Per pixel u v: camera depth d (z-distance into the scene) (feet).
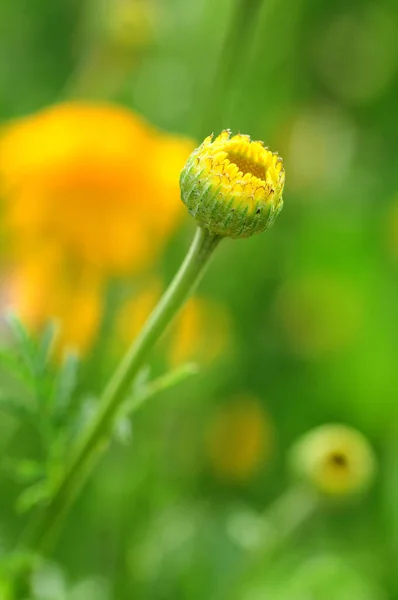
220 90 1.09
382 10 1.84
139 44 1.53
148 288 1.25
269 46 1.64
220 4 1.53
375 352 1.61
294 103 1.72
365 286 1.68
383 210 1.75
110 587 1.18
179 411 1.35
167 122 1.60
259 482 1.47
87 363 1.22
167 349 1.27
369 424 1.56
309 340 1.61
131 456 1.24
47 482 0.89
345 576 1.25
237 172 0.82
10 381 1.18
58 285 1.18
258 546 1.15
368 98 1.84
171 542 1.19
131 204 1.17
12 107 1.77
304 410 1.56
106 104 1.54
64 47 1.82
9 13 1.83
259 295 1.60
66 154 1.17
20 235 1.20
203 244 0.84
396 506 1.39
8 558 0.89
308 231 1.70
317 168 1.73
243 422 1.46
